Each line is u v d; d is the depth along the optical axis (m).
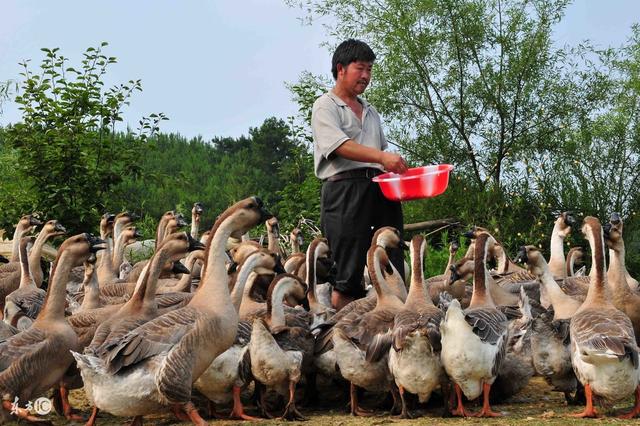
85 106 17.53
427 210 22.34
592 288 9.48
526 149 22.98
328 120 11.49
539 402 9.98
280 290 10.03
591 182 21.98
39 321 9.14
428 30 23.12
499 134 23.34
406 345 8.72
